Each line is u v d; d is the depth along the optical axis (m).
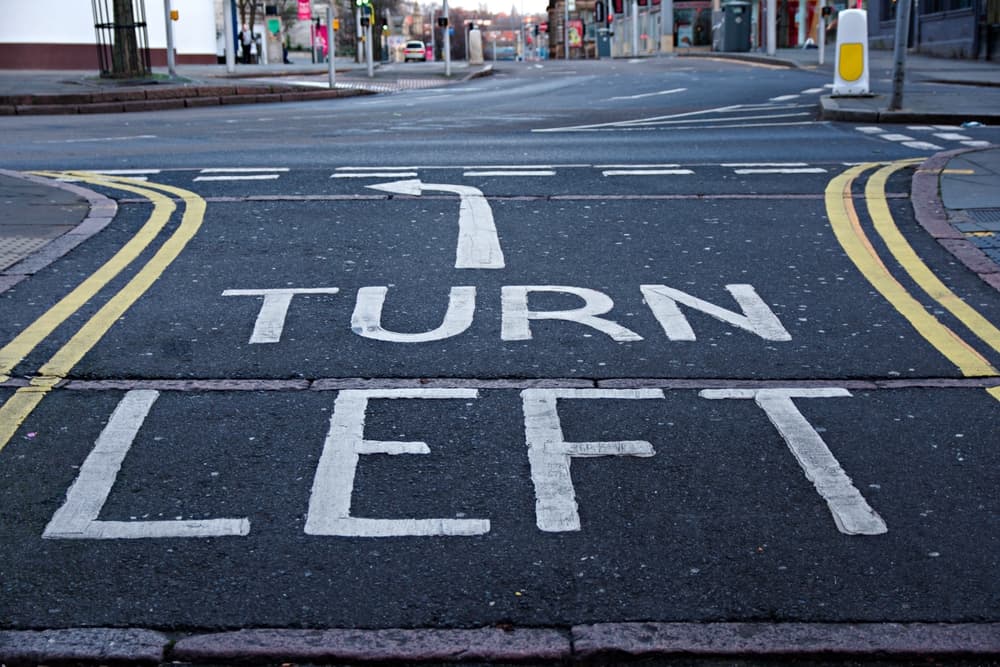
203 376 5.16
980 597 3.31
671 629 3.14
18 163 11.95
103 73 25.77
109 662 3.01
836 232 7.91
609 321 5.95
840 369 5.24
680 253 7.36
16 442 4.44
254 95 23.84
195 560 3.56
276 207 8.89
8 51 35.12
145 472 4.19
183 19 42.81
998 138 13.36
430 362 5.33
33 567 3.52
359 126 16.48
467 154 12.30
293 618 3.23
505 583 3.41
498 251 7.41
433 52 103.75
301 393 4.95
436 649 3.05
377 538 3.70
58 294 6.49
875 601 3.29
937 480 4.09
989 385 5.01
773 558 3.55
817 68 31.02
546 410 4.73
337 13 88.88
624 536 3.70
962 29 34.03
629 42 73.19
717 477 4.12
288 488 4.05
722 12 49.34
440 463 4.24
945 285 6.61
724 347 5.55
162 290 6.56
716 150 12.40
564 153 12.31
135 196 9.48
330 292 6.49
